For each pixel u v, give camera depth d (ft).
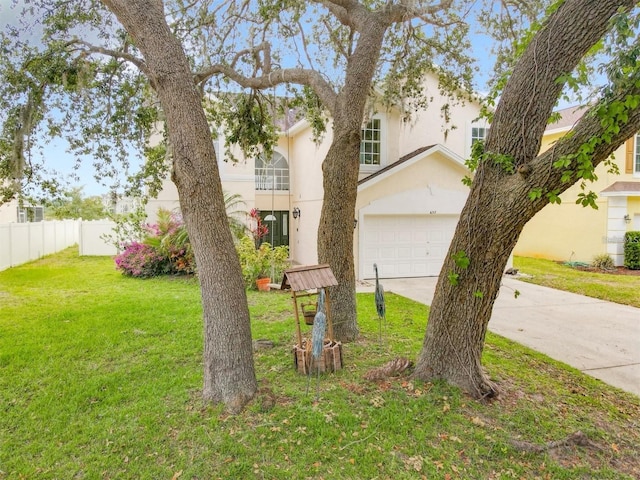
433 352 15.19
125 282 37.37
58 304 28.40
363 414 13.08
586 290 35.76
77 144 19.74
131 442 12.08
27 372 16.99
